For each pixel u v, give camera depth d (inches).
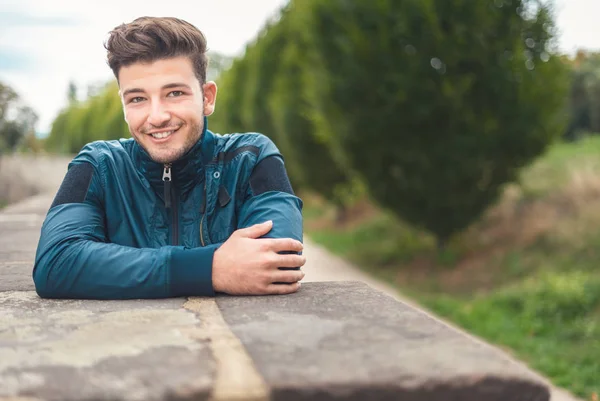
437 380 44.0
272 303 68.9
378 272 369.4
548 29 321.1
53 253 72.9
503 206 398.9
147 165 79.7
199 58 79.0
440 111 314.2
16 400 41.2
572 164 436.5
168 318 62.5
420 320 60.6
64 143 2551.7
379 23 320.5
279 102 546.6
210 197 81.1
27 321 61.9
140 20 76.9
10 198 558.3
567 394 180.9
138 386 43.1
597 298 261.0
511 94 313.1
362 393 43.3
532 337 235.5
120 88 78.4
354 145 340.2
